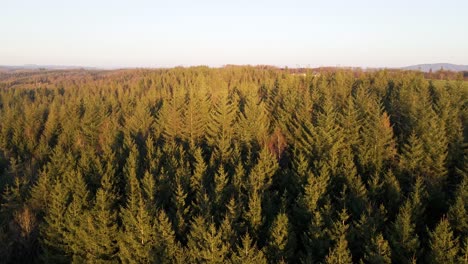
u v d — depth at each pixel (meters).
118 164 53.75
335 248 28.41
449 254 28.08
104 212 36.31
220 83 113.19
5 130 79.25
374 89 82.88
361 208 35.25
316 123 57.06
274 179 46.06
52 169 50.44
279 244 30.98
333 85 86.12
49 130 78.12
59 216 38.31
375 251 29.17
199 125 66.25
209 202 37.94
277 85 93.94
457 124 52.56
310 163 48.72
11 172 55.69
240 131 60.41
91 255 35.12
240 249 28.98
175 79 139.25
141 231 32.97
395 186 38.91
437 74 125.50
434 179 42.34
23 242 38.97
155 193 42.66
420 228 35.22
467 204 34.41
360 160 47.19
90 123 74.31
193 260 31.44
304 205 35.91
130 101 99.00
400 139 52.84
